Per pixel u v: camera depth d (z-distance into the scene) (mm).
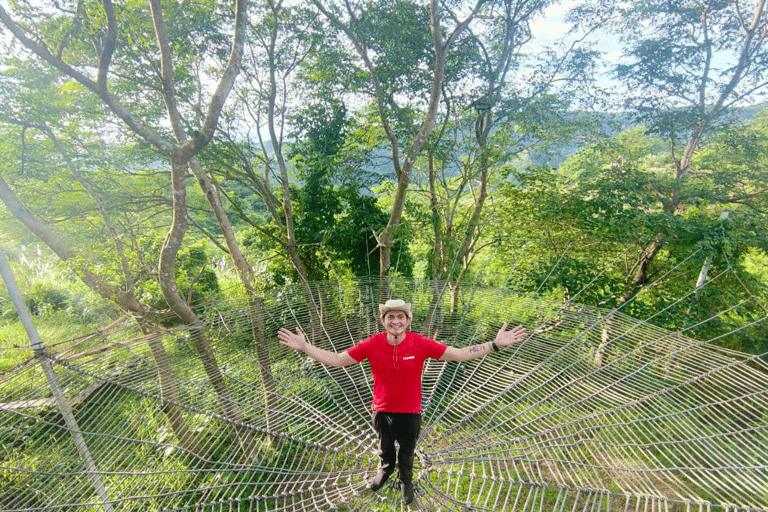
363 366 7336
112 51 5402
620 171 11609
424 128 8977
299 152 12156
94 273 6910
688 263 10930
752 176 12359
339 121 11656
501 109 10344
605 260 11906
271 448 5883
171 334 5844
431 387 6918
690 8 12289
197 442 5688
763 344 9602
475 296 7379
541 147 12602
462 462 5363
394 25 9242
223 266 15672
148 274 8078
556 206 10523
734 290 10867
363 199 12305
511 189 11414
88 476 4469
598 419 5605
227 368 6207
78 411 4766
